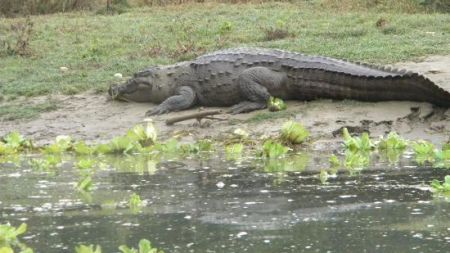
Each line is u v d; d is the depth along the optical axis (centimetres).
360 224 716
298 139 1202
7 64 1784
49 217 777
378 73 1327
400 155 1107
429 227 700
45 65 1762
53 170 1070
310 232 696
